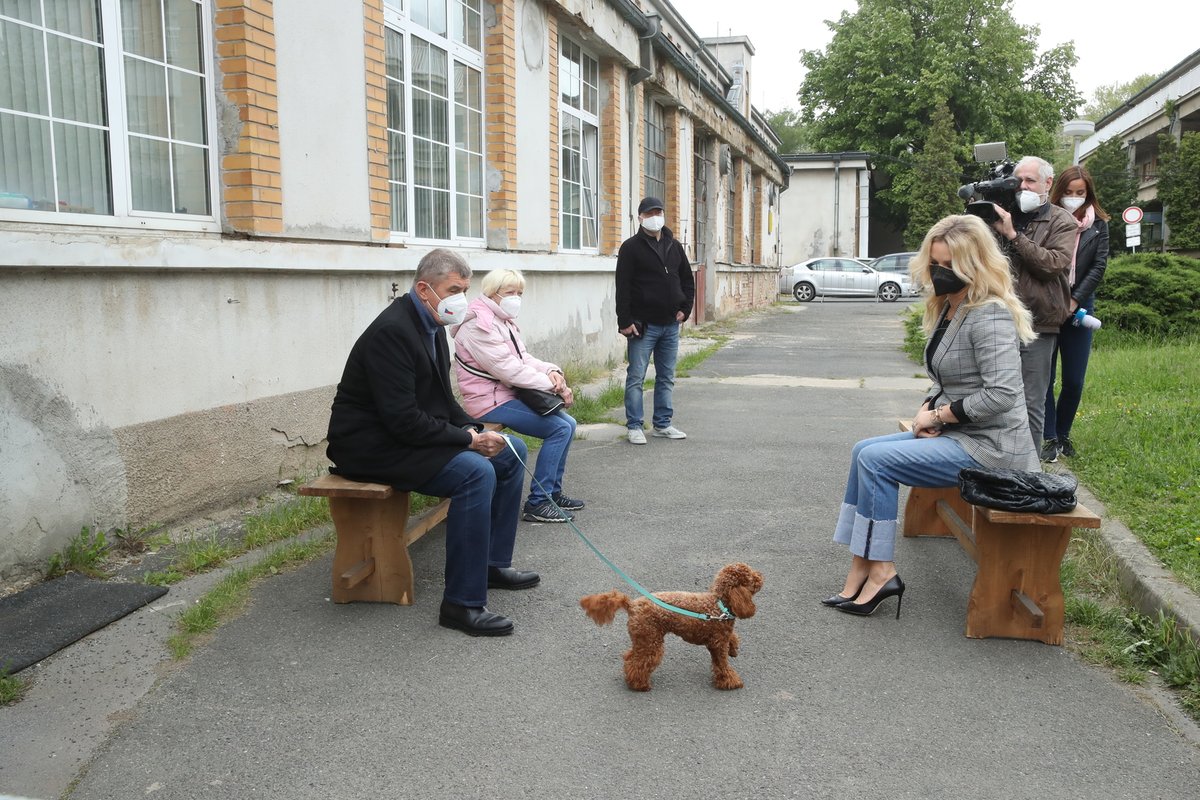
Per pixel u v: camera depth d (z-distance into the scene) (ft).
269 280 19.26
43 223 15.21
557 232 36.94
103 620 13.07
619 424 29.30
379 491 13.25
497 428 18.63
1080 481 19.75
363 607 14.07
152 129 17.47
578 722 10.75
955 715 10.95
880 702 11.27
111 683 11.53
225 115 18.70
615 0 39.73
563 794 9.32
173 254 16.26
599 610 11.39
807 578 15.49
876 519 13.65
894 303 105.81
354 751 10.10
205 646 12.62
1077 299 20.72
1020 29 138.72
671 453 24.97
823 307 96.94
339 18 21.58
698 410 32.01
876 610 14.14
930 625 13.58
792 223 132.46
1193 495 18.01
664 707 11.11
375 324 13.53
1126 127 116.78
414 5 26.32
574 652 12.64
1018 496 12.41
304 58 20.35
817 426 28.96
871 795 9.34
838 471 22.90
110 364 15.43
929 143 130.00
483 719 10.80
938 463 13.50
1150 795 9.34
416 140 26.78
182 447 17.06
